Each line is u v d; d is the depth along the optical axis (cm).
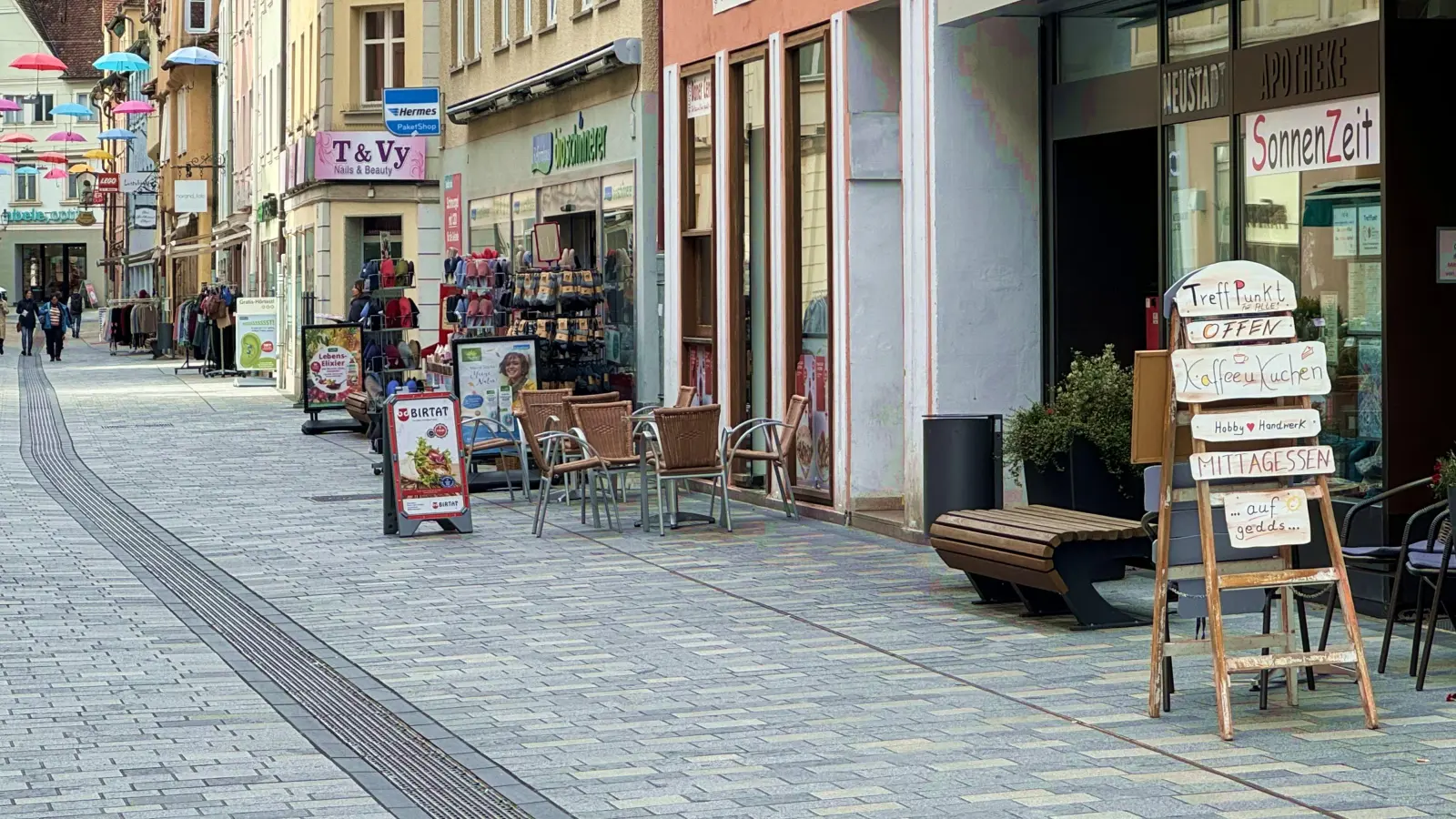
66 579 1398
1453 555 946
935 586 1295
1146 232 1514
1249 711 886
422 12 3591
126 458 2475
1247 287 868
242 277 5431
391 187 3669
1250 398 872
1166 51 1340
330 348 2883
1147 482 897
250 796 767
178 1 6512
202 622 1205
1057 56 1494
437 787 782
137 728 898
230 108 5656
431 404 1656
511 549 1542
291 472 2259
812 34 1723
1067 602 1110
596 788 775
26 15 10406
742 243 1920
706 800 751
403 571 1422
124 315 6444
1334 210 1150
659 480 1616
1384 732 834
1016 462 1294
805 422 1780
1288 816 702
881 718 891
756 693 959
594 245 2372
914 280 1539
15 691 988
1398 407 1102
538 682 1000
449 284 2652
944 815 718
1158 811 714
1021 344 1516
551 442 1656
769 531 1623
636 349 2188
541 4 2566
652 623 1173
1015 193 1510
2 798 765
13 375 4894
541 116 2584
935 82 1494
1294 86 1185
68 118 10412
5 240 10344
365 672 1036
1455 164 1105
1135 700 915
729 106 1916
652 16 2150
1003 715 890
